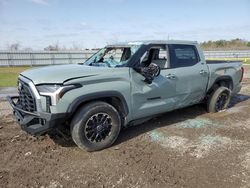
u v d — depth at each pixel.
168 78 5.01
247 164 3.80
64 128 4.41
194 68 5.55
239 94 9.12
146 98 4.68
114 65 4.68
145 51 4.79
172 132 5.11
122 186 3.25
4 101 7.88
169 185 3.26
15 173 3.53
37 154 4.10
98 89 4.02
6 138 4.73
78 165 3.76
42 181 3.35
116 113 4.29
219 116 6.15
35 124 3.95
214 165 3.76
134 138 4.79
